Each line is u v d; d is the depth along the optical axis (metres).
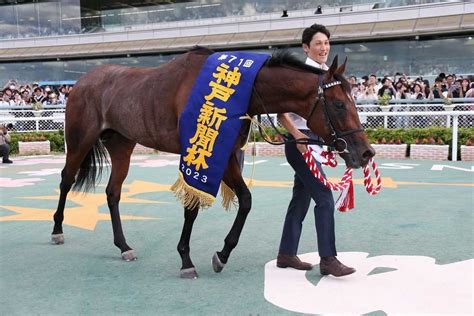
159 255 3.58
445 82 10.35
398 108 9.55
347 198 2.96
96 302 2.69
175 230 4.27
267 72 2.86
